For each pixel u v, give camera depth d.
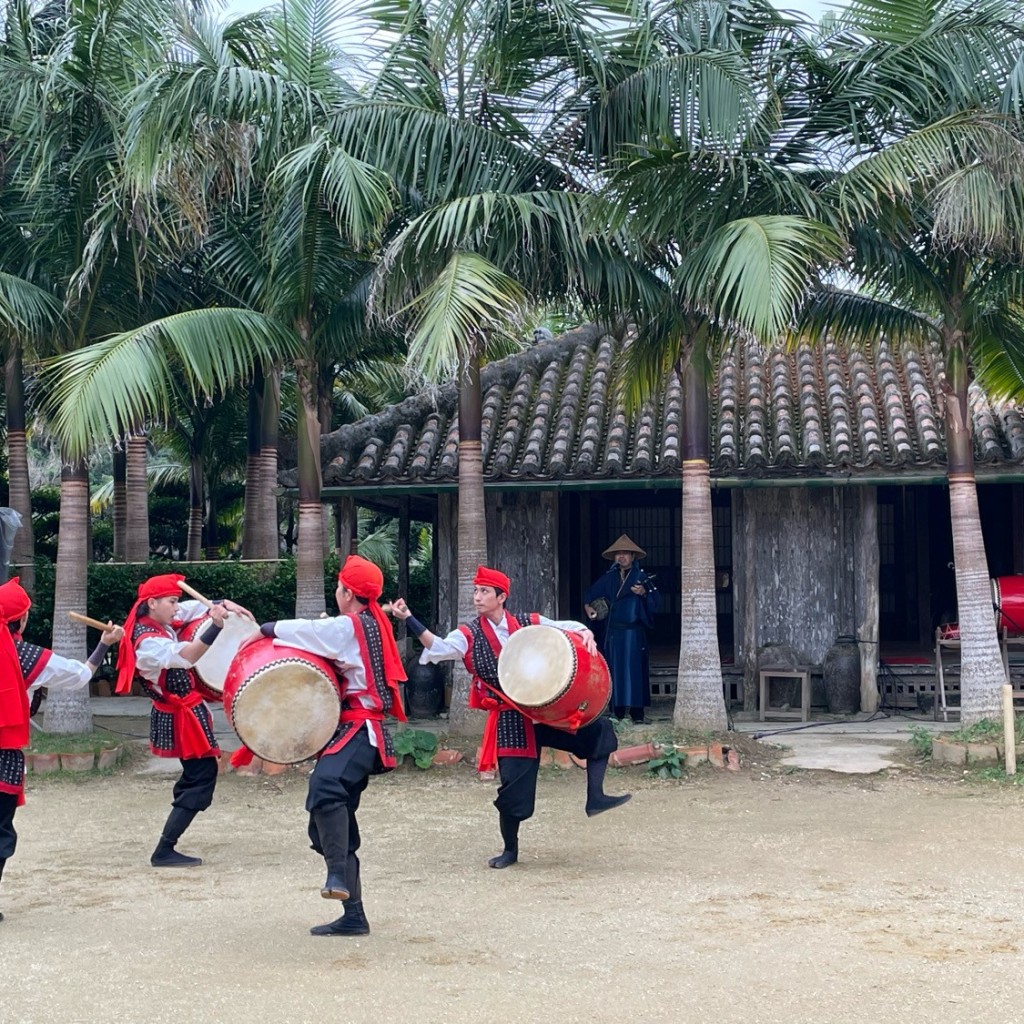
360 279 11.93
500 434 14.25
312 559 11.68
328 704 5.63
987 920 5.80
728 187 9.98
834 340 11.78
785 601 13.86
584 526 16.06
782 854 7.38
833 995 4.65
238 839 8.11
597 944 5.40
